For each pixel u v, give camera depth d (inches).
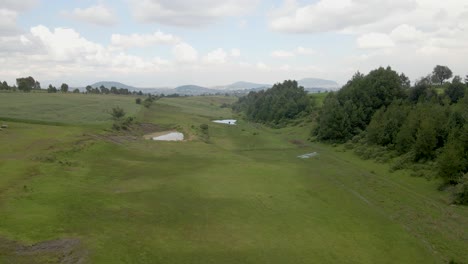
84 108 4987.7
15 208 1252.5
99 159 2257.6
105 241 1099.3
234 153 2999.5
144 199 1573.6
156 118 5177.2
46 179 1630.2
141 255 1039.0
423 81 3627.0
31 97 5787.4
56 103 5216.5
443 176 1788.9
